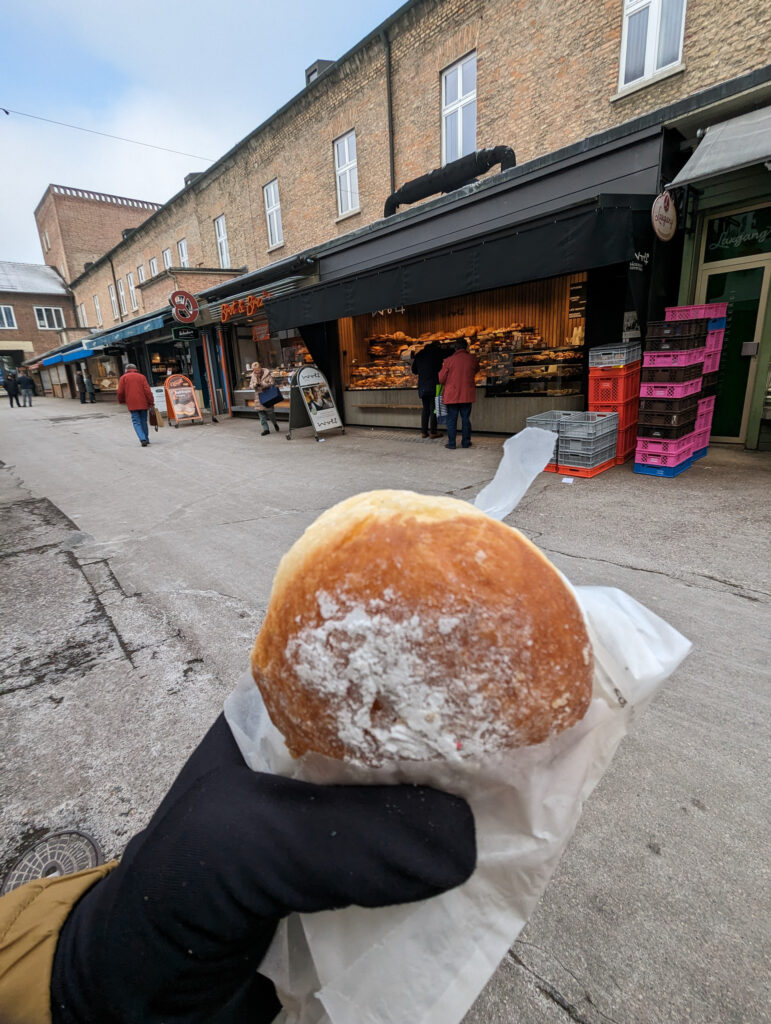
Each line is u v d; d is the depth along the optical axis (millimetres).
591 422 5281
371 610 375
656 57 6816
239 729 569
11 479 7566
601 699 493
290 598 421
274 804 430
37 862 1658
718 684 2287
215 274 14961
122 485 6859
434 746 379
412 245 7969
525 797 413
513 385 8055
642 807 1709
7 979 471
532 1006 1219
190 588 3604
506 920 469
